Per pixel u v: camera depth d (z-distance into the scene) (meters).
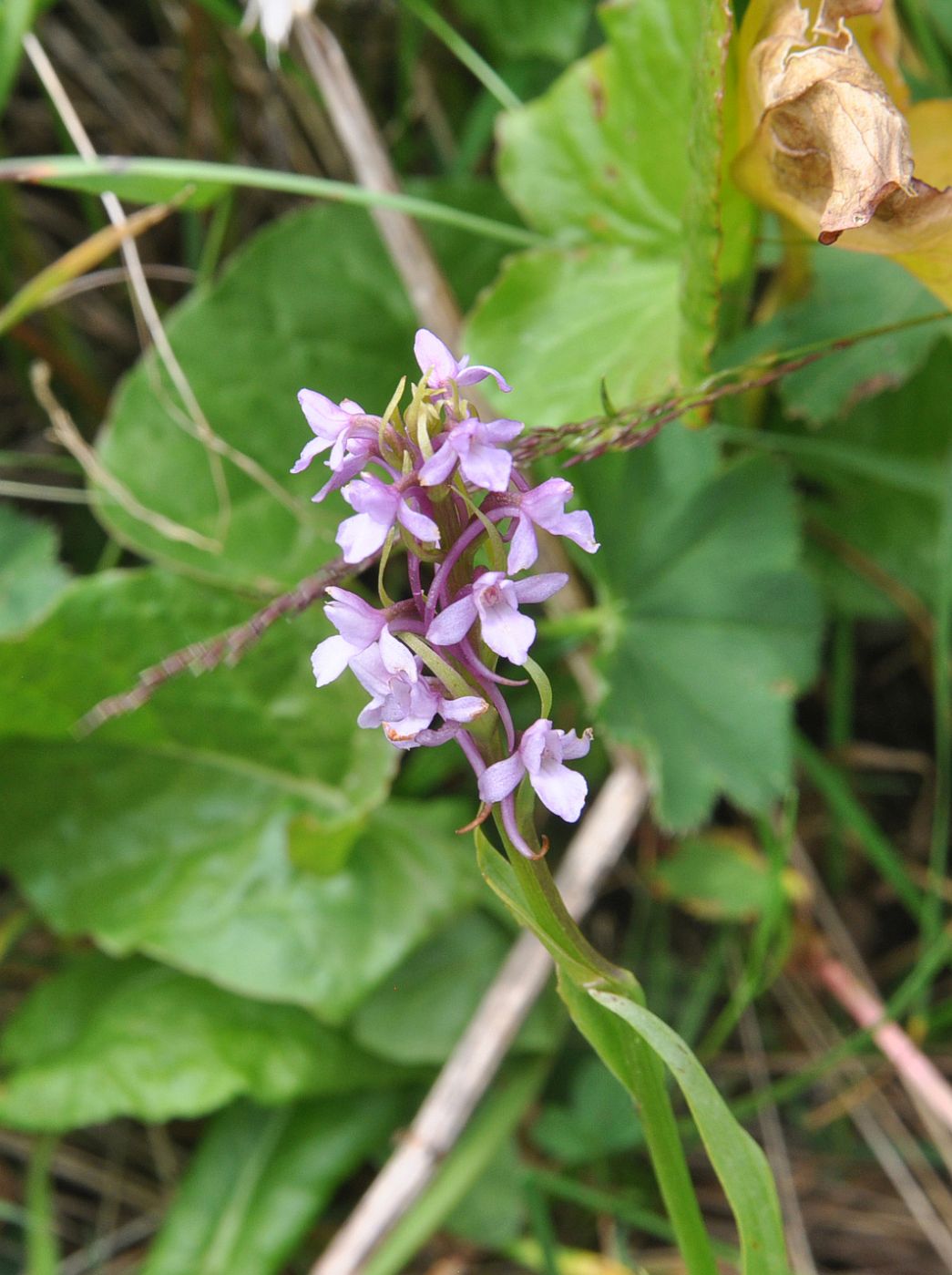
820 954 0.30
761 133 0.19
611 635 0.27
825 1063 0.26
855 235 0.18
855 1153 0.30
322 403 0.13
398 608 0.13
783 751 0.26
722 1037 0.28
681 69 0.24
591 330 0.25
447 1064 0.26
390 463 0.13
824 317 0.25
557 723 0.30
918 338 0.24
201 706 0.28
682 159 0.25
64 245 0.35
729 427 0.28
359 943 0.27
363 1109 0.28
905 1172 0.29
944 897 0.32
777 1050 0.31
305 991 0.27
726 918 0.29
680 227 0.25
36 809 0.29
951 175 0.21
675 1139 0.16
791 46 0.18
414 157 0.35
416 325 0.30
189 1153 0.30
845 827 0.32
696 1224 0.17
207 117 0.34
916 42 0.29
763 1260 0.15
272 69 0.32
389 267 0.30
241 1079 0.27
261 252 0.29
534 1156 0.28
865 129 0.17
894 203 0.17
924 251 0.18
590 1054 0.29
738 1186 0.15
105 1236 0.29
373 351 0.30
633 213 0.26
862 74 0.17
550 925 0.14
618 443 0.18
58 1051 0.28
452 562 0.13
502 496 0.13
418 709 0.13
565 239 0.26
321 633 0.28
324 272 0.30
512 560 0.12
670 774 0.26
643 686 0.27
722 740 0.26
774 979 0.30
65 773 0.29
